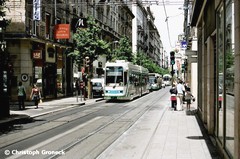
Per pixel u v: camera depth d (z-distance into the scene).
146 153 10.87
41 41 35.25
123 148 11.84
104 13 64.56
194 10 20.55
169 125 17.50
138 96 46.16
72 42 45.94
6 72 21.47
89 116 23.06
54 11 40.00
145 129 16.39
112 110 27.52
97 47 41.72
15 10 33.00
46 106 30.12
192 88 37.31
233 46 8.07
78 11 49.66
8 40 33.75
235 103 7.49
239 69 7.11
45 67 38.00
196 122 18.59
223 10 9.85
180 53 52.41
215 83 13.06
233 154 7.85
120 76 36.91
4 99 20.64
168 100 40.16
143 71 51.88
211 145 12.07
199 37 22.34
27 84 33.94
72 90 47.28
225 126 9.49
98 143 12.96
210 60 13.95
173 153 10.80
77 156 10.67
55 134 15.30
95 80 47.28
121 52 64.69
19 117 20.53
